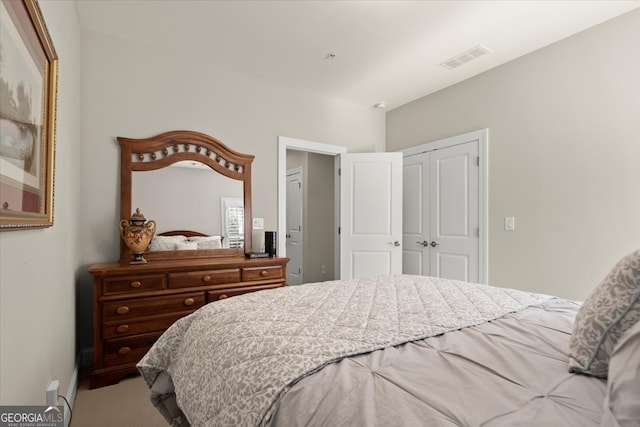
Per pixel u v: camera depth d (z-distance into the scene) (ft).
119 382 7.24
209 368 3.32
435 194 11.97
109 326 7.12
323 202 17.37
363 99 12.78
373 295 4.97
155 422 5.82
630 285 2.50
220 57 9.60
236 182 10.34
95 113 8.29
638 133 7.36
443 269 11.63
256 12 7.48
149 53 9.02
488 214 10.29
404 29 8.12
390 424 1.95
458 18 7.65
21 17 3.10
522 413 2.03
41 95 3.81
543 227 8.98
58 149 5.25
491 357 2.85
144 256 8.86
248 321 3.72
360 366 2.69
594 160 8.03
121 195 8.52
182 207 9.43
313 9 7.37
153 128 9.06
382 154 12.62
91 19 7.79
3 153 2.68
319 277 17.19
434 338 3.34
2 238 2.79
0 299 2.75
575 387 2.36
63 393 5.73
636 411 1.78
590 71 8.08
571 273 8.41
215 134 10.02
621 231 7.59
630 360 2.03
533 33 8.30
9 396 2.96
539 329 3.56
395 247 12.46
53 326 4.83
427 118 12.34
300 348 2.94
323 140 12.33
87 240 8.15
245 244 10.34
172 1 7.12
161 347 4.62
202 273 8.22
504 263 9.86
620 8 7.32
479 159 10.51
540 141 9.05
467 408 2.07
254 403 2.50
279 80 11.08
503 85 9.92
